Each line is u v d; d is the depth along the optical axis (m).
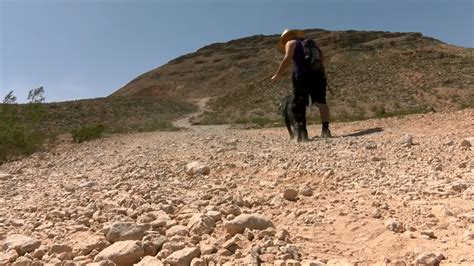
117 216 4.88
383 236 4.07
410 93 52.41
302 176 6.82
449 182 5.95
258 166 7.92
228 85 132.12
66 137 26.95
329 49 131.25
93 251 3.91
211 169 7.94
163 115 60.06
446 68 62.12
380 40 132.88
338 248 3.89
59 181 8.41
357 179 6.39
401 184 5.95
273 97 61.19
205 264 3.54
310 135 15.92
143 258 3.64
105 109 59.47
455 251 3.61
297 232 4.27
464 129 12.33
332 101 51.69
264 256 3.60
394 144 10.15
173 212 5.07
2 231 4.69
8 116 18.08
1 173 10.37
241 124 35.47
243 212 4.93
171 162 9.35
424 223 4.30
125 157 11.55
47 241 4.35
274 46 161.12
